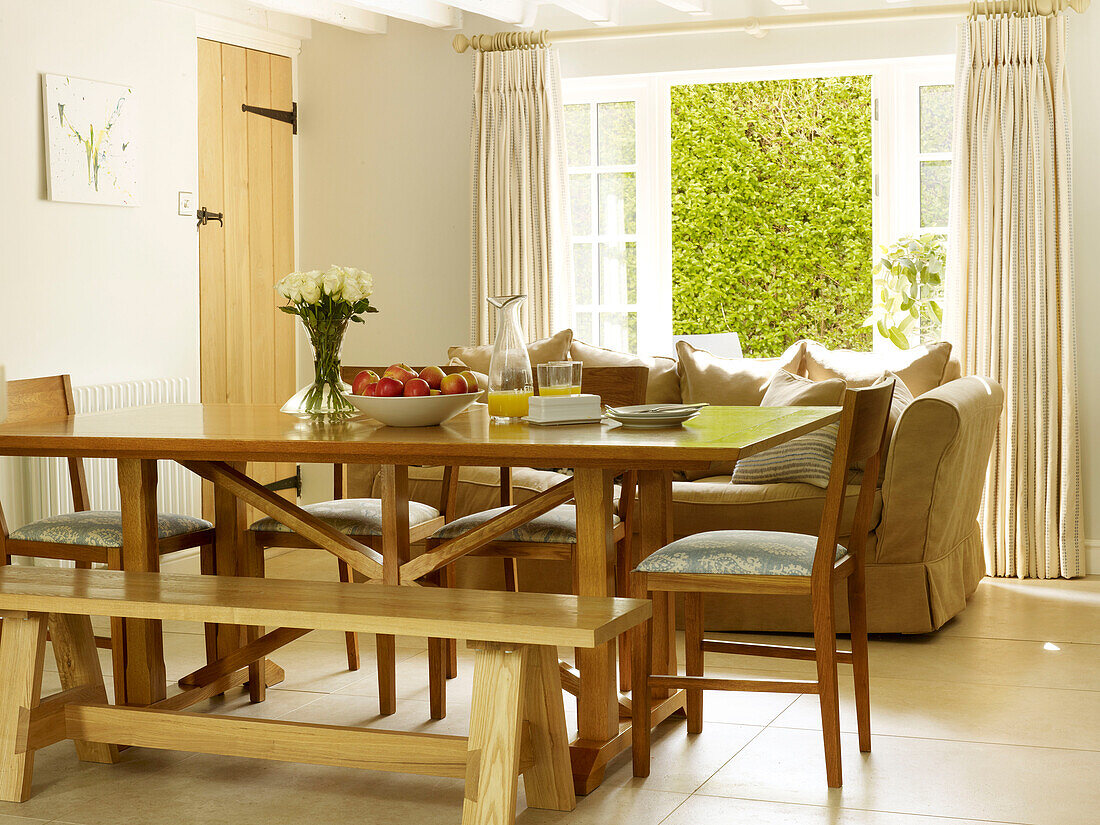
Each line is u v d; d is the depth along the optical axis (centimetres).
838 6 573
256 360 641
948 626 461
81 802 298
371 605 274
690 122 916
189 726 297
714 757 324
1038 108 529
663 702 343
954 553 464
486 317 614
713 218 919
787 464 459
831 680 296
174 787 308
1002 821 277
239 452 300
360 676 407
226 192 616
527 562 487
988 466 525
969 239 541
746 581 297
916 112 580
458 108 638
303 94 668
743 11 587
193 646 442
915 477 431
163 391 546
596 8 581
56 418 376
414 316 656
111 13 528
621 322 629
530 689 282
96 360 526
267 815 288
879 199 586
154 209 555
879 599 440
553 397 316
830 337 906
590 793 298
